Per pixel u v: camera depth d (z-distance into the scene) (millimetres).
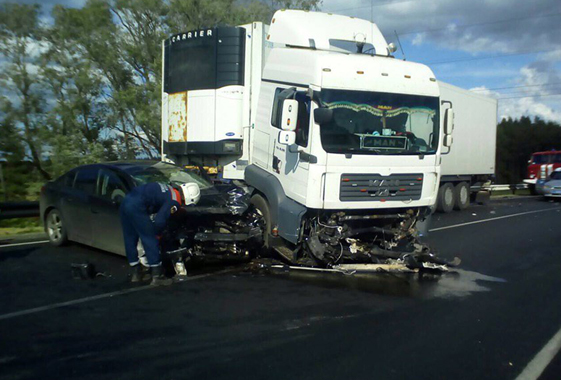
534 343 5172
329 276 7754
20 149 17672
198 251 7852
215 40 11664
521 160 48781
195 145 12023
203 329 5391
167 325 5500
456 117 18062
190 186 7223
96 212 8453
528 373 4449
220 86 11648
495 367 4566
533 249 10648
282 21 8984
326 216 7863
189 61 12078
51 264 8227
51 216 9602
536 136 48219
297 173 7730
